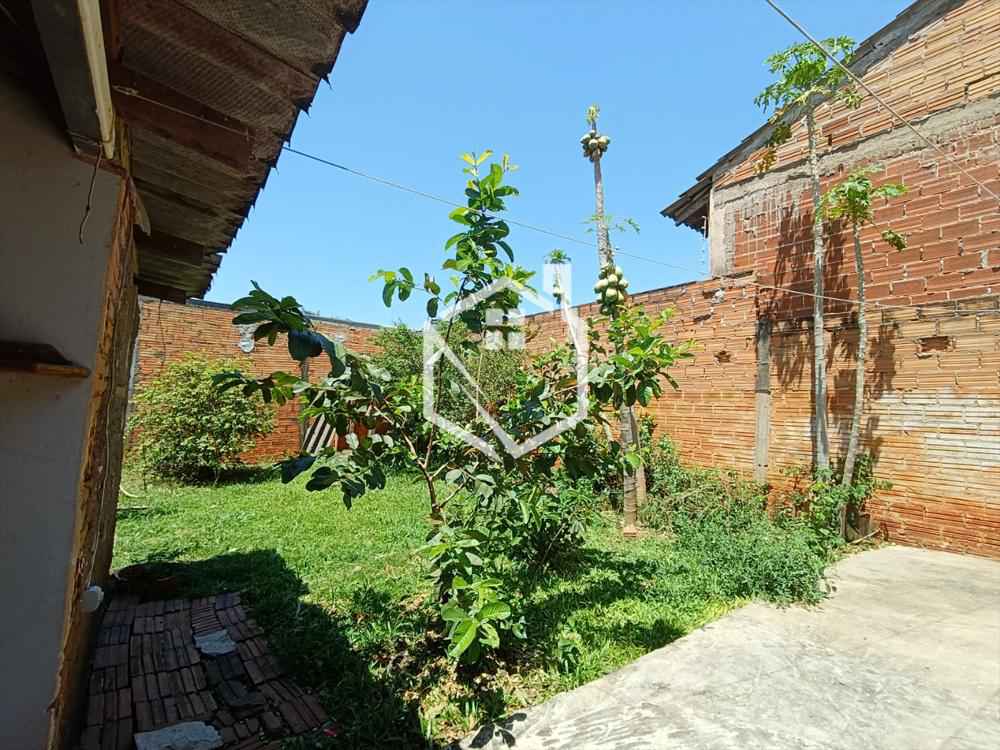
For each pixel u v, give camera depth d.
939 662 2.89
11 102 1.40
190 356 9.22
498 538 4.34
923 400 5.26
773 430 6.48
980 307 4.95
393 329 10.40
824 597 3.88
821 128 6.45
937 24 5.53
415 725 2.37
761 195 7.02
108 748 2.17
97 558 2.69
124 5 1.25
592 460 3.09
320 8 1.30
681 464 7.37
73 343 1.45
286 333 2.11
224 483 8.96
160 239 3.12
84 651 2.59
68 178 1.46
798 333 6.33
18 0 1.13
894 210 5.65
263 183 2.25
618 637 3.25
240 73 1.53
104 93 1.24
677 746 2.18
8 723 1.31
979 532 4.86
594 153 6.07
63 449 1.41
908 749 2.17
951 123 5.34
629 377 2.60
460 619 2.18
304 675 2.76
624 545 5.38
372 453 2.73
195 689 2.61
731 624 3.42
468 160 2.71
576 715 2.44
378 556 4.89
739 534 5.08
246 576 4.33
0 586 1.32
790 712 2.43
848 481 5.27
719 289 7.20
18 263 1.39
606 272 5.40
